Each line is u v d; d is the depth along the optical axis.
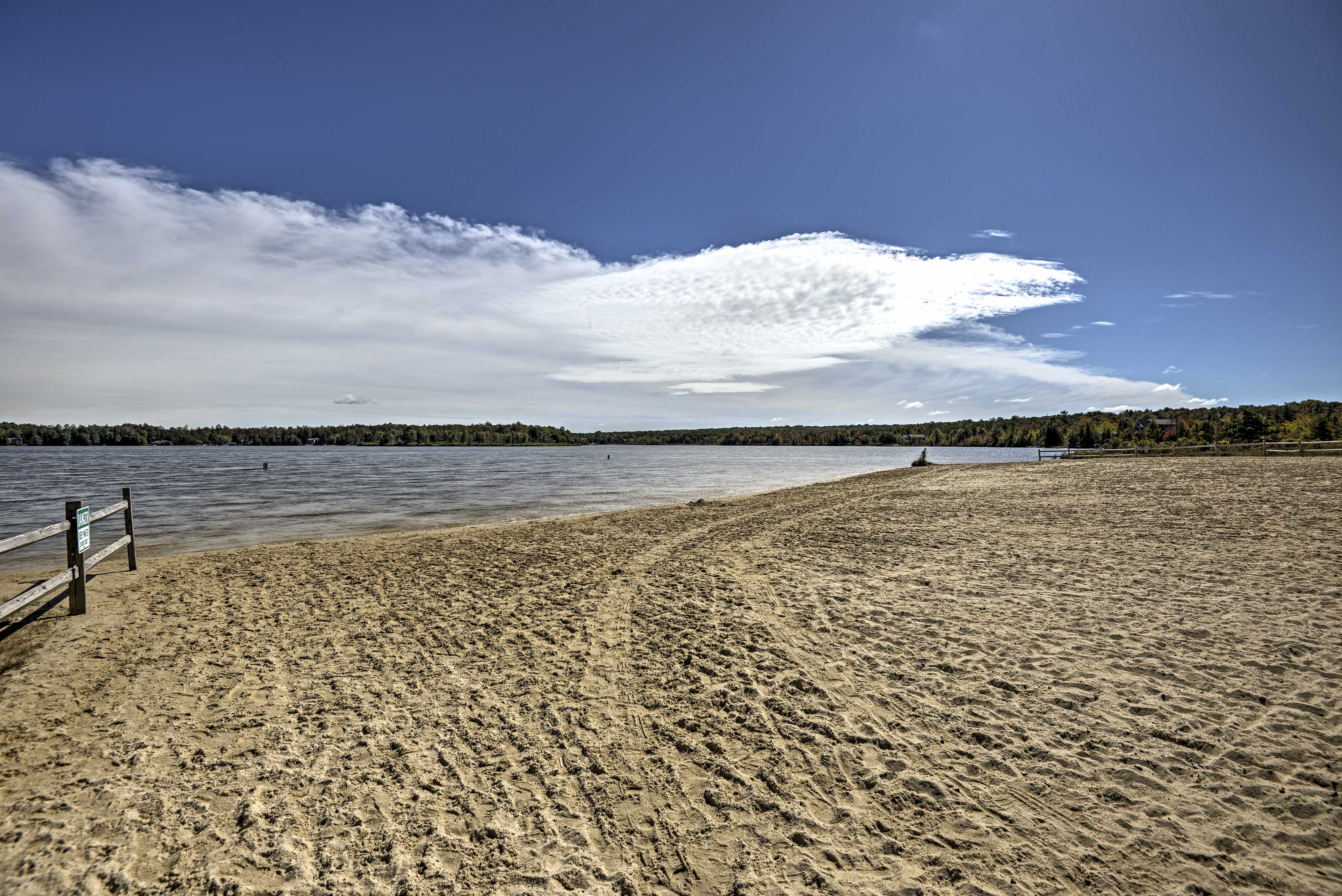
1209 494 16.53
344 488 31.95
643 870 3.06
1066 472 28.38
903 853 3.13
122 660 5.94
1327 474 20.06
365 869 3.05
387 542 13.39
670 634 6.68
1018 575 8.70
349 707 4.91
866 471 48.78
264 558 11.39
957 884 2.89
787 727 4.48
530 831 3.36
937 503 18.50
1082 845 3.12
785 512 17.64
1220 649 5.55
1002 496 19.62
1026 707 4.62
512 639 6.59
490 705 4.94
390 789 3.75
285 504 23.66
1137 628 6.22
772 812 3.50
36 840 3.24
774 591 8.39
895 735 4.30
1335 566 8.23
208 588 8.92
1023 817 3.37
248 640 6.57
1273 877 2.84
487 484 35.53
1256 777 3.61
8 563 11.77
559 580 9.41
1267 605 6.73
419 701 5.03
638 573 9.82
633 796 3.69
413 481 37.88
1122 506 15.28
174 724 4.60
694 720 4.64
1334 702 4.45
